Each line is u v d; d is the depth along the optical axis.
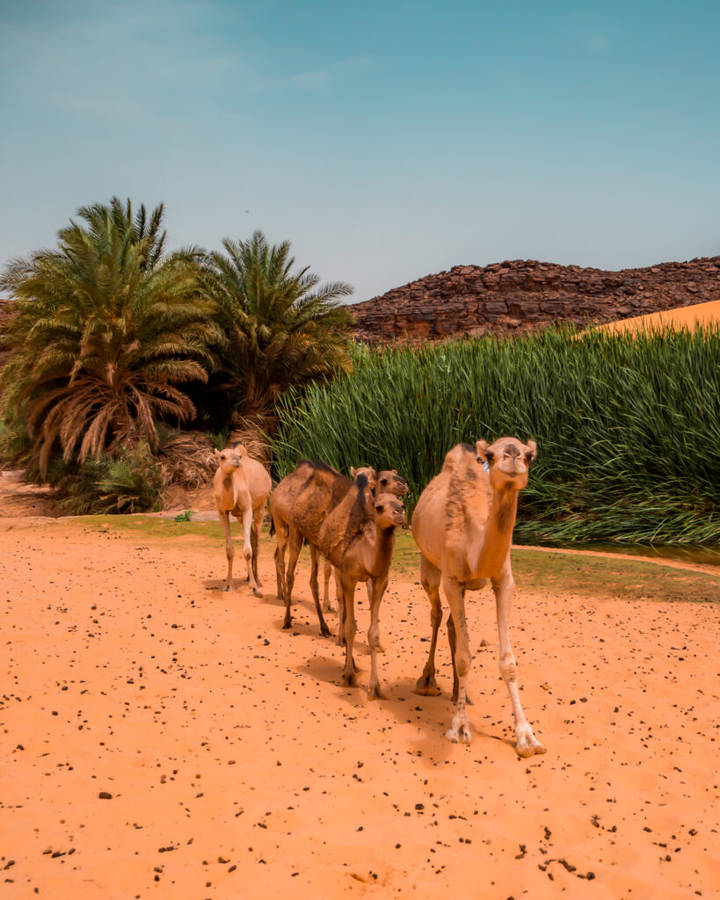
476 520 5.45
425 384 18.61
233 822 4.34
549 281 63.41
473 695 6.61
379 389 19.64
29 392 25.08
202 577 11.48
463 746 5.54
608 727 5.91
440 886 3.82
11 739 5.40
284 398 27.78
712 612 9.27
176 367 25.42
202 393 30.55
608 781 5.02
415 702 6.44
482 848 4.19
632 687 6.77
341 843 4.15
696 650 7.78
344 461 19.00
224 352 28.31
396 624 9.00
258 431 27.06
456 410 17.94
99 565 12.27
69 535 16.11
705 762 5.32
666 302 60.72
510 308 60.62
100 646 7.62
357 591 10.84
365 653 7.85
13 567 11.71
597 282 63.44
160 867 3.88
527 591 10.59
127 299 24.39
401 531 16.36
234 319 27.11
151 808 4.47
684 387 16.77
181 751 5.31
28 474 29.12
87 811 4.43
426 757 5.35
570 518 16.61
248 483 10.49
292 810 4.48
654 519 15.56
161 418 29.42
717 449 15.60
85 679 6.67
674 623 8.81
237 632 8.41
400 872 3.92
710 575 11.29
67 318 23.69
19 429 28.11
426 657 7.72
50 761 5.09
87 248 23.86
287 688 6.64
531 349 19.73
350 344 29.06
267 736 5.59
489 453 5.01
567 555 13.10
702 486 15.91
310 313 27.33
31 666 6.93
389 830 4.32
